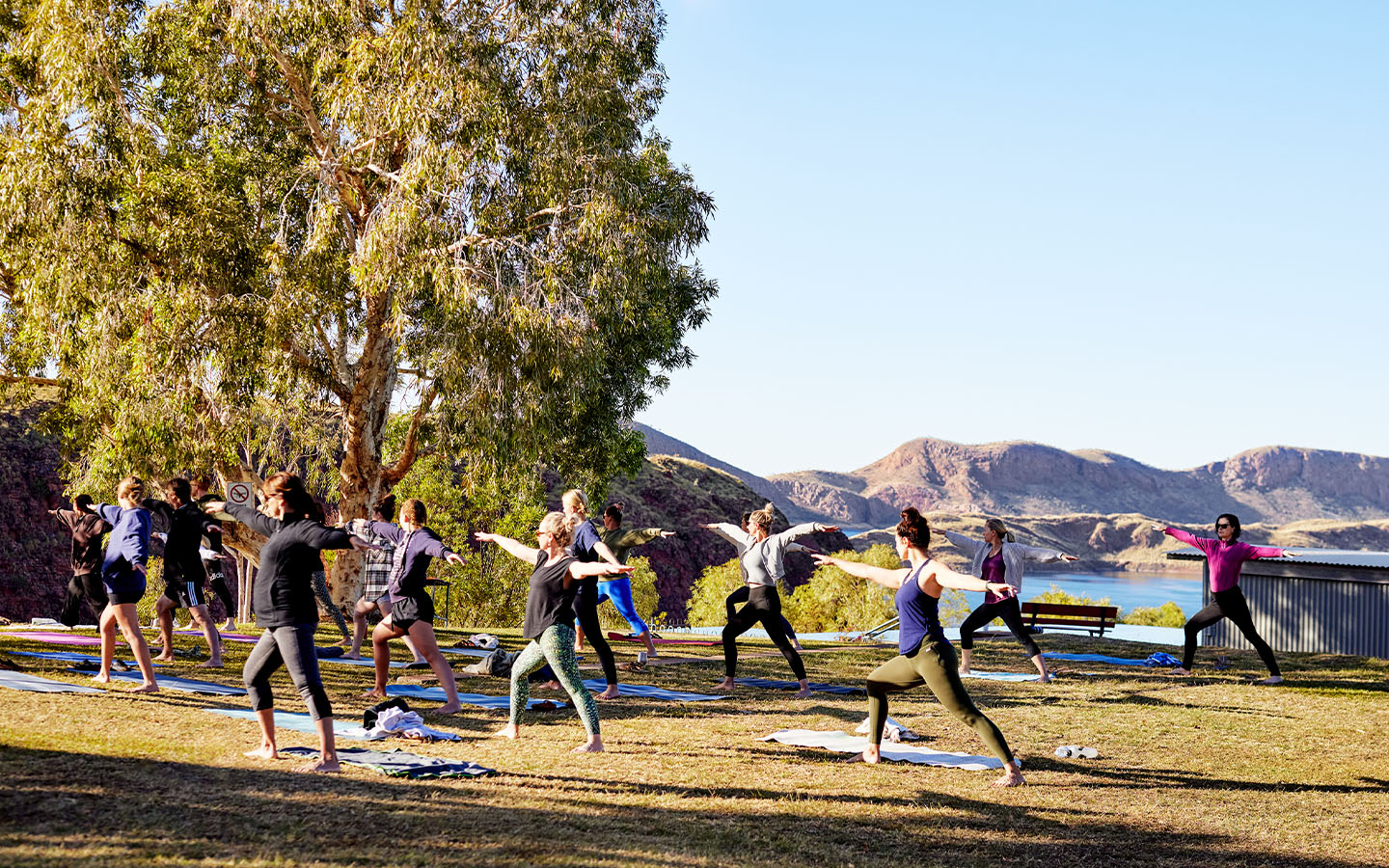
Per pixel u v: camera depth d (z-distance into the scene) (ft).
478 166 61.67
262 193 68.54
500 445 63.36
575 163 65.10
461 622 143.95
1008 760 22.70
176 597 35.63
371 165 63.16
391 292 66.90
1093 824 19.99
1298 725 33.71
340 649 42.83
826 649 59.16
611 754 23.66
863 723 30.12
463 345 60.75
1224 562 45.16
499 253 63.72
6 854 12.83
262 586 20.07
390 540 39.68
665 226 71.56
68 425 70.23
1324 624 63.31
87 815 15.15
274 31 63.31
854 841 17.62
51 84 56.59
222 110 69.62
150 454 61.46
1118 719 33.50
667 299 82.94
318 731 19.81
